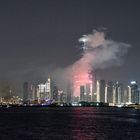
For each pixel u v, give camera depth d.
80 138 174.12
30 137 175.25
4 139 167.00
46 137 176.25
